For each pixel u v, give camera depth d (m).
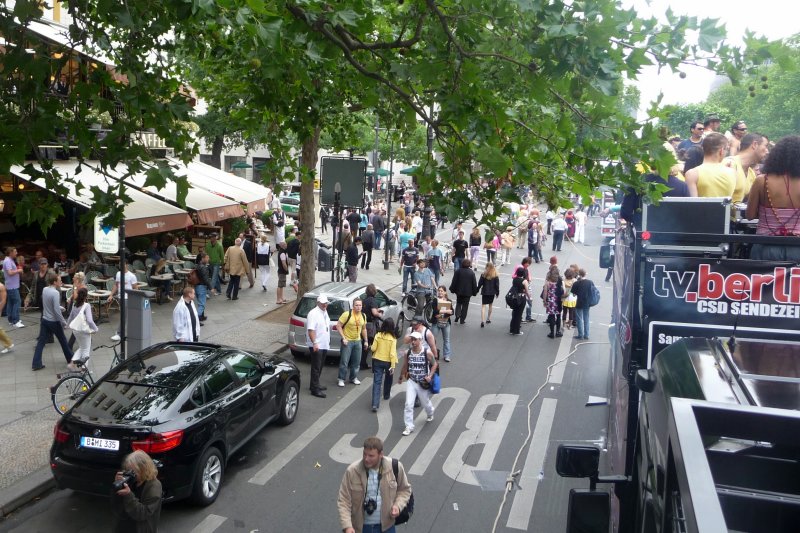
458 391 12.80
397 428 10.95
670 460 2.13
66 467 7.66
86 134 5.99
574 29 4.32
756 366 2.67
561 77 4.72
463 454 9.99
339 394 12.58
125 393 8.16
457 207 5.50
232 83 12.70
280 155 9.53
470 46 5.56
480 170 5.73
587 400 12.42
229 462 9.48
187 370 8.72
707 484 1.63
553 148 5.66
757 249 4.91
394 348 11.72
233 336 15.94
